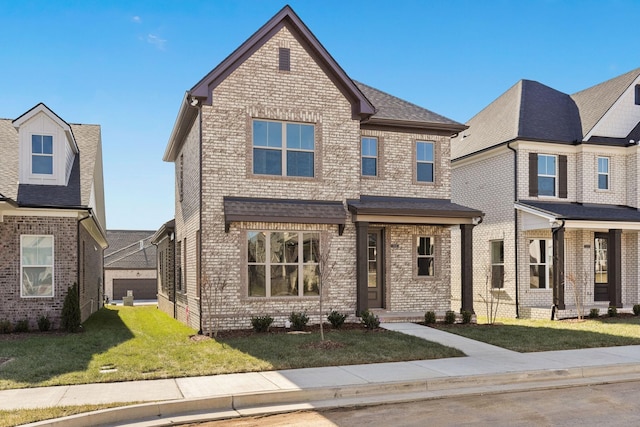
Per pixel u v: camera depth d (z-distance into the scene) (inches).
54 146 656.4
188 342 503.2
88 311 828.6
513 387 358.0
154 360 413.1
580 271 824.3
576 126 863.7
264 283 596.7
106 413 282.7
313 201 614.9
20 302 597.0
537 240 816.9
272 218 576.1
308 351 444.8
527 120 835.4
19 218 601.0
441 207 666.8
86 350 461.1
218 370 378.6
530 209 769.6
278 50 610.9
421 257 698.2
